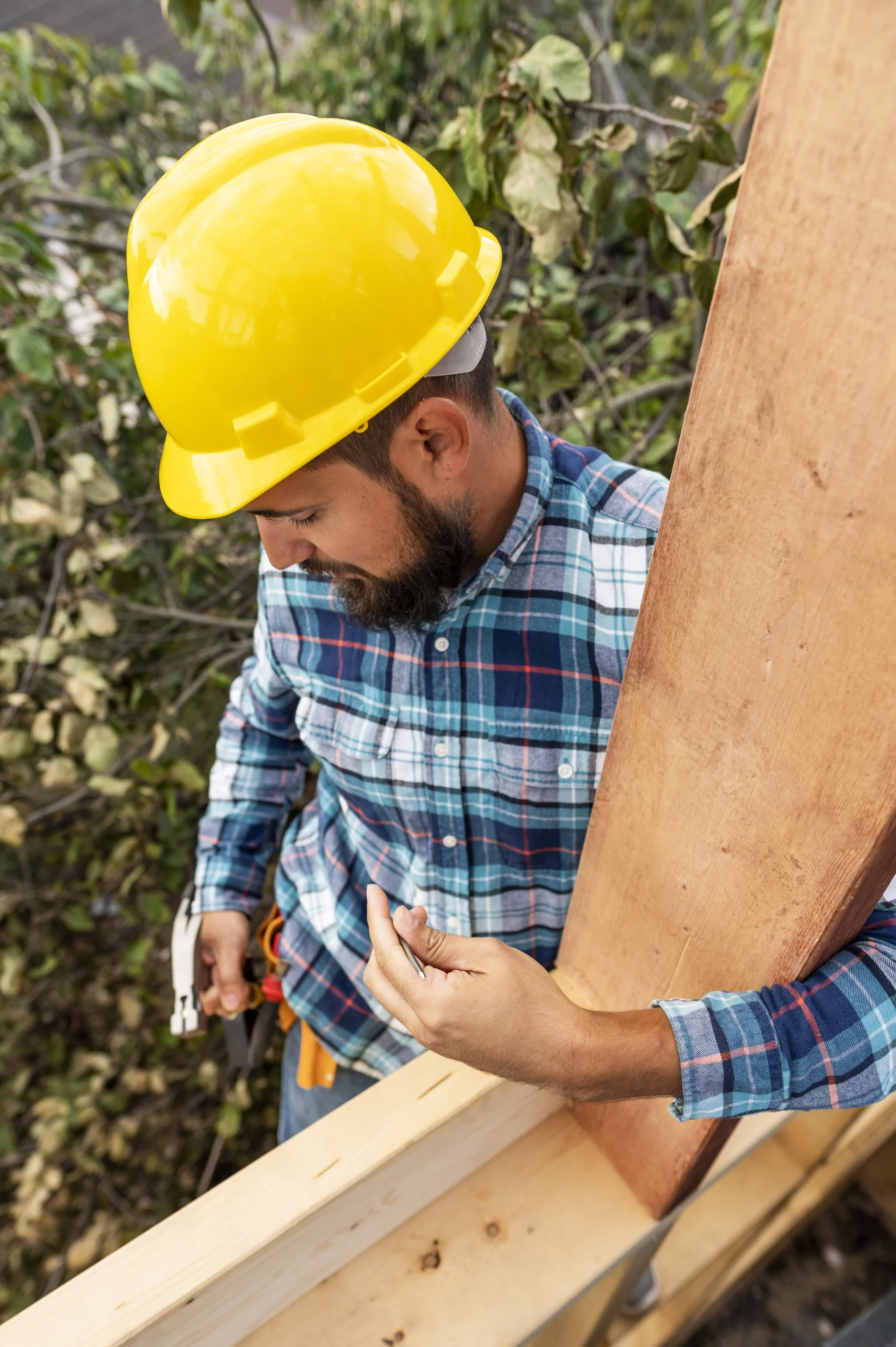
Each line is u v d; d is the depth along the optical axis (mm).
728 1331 1898
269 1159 719
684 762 578
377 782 984
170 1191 2299
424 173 701
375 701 956
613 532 843
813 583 432
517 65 1248
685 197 2057
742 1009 600
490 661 882
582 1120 918
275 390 658
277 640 1044
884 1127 1604
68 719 1869
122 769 2189
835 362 379
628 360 2531
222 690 2287
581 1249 847
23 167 2523
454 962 651
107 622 1847
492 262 762
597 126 1937
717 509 468
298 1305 803
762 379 413
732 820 563
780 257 382
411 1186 799
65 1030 2551
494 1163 902
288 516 750
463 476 760
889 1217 2025
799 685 467
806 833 513
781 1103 618
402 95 2787
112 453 1980
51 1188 2150
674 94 2875
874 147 331
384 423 687
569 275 2260
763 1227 1588
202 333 647
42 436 1984
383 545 767
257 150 648
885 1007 598
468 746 917
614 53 2422
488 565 832
